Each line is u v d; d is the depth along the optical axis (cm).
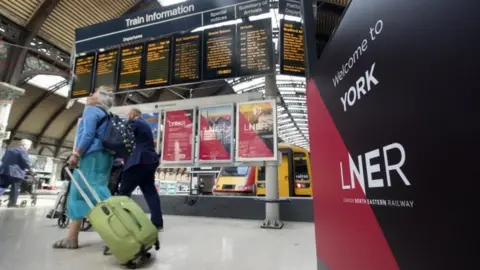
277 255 188
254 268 157
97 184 211
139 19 433
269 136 353
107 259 176
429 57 40
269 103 363
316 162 113
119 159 352
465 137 32
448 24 36
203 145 388
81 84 461
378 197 58
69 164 203
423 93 41
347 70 78
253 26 392
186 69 410
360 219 68
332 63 93
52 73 811
